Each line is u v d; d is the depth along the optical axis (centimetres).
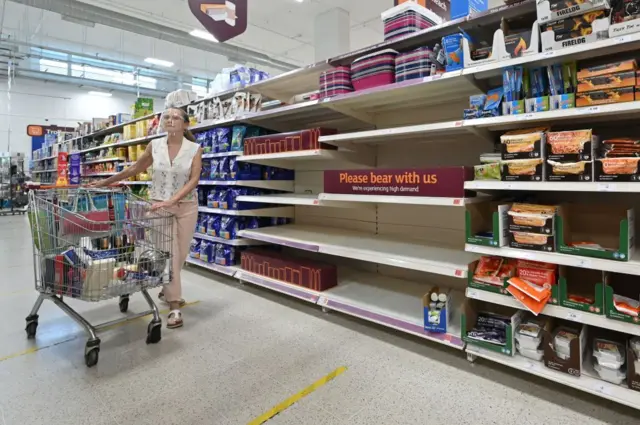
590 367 178
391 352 227
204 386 192
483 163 198
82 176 781
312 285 304
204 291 355
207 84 1310
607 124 198
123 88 1406
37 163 1206
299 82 338
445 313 220
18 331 264
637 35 142
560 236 177
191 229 283
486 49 193
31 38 1009
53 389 190
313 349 232
